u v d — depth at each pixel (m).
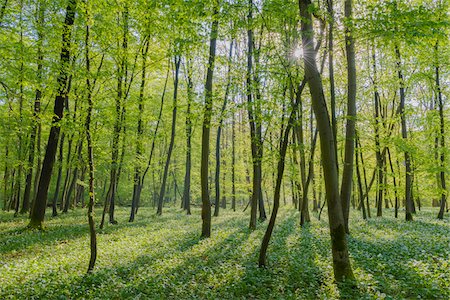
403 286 8.02
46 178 18.34
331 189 8.77
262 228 19.52
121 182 45.59
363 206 24.41
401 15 8.40
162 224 22.42
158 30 13.05
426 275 8.55
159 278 9.02
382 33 8.61
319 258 11.05
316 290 8.00
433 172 22.28
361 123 21.70
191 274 9.61
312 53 9.17
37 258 11.40
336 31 9.98
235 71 12.12
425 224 20.06
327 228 19.06
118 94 14.07
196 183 49.22
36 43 14.34
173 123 30.94
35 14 17.91
